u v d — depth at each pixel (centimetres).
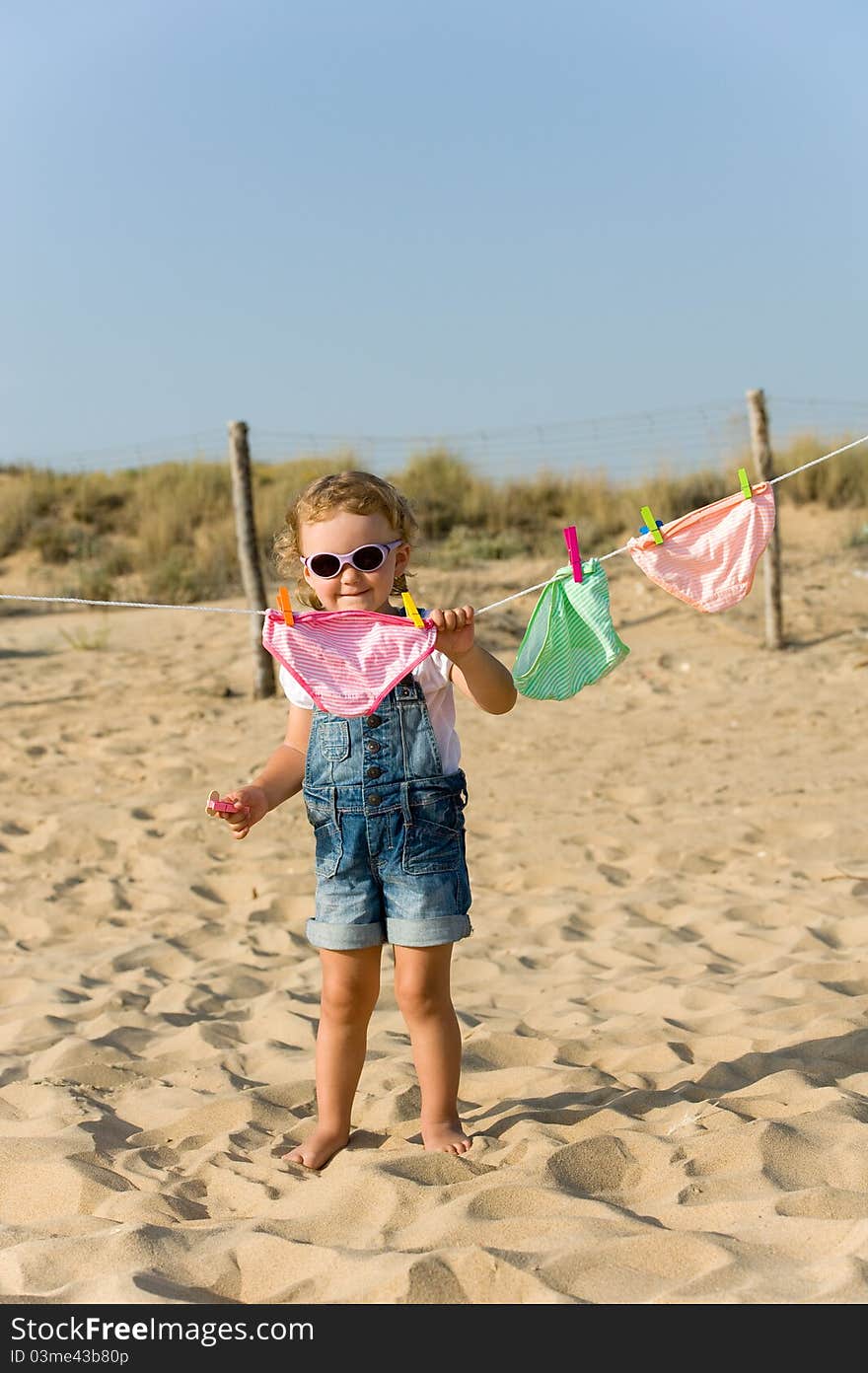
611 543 1691
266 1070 402
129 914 602
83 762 930
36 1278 255
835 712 1013
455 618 314
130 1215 290
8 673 1263
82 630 1376
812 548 1611
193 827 739
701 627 1340
